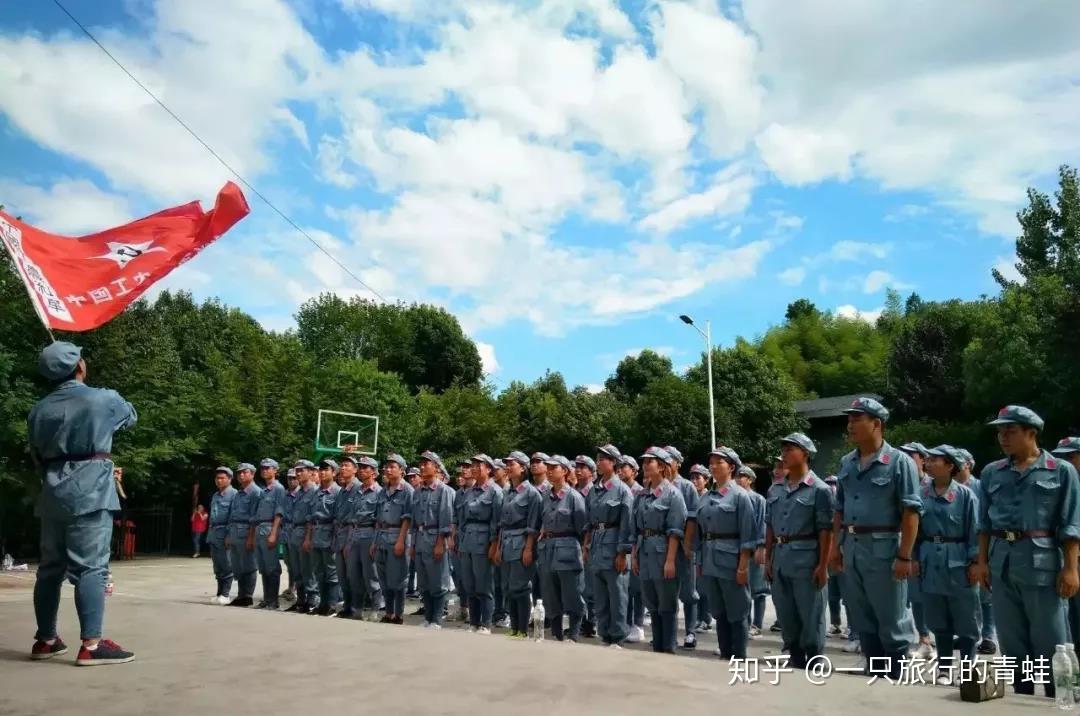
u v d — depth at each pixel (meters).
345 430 31.20
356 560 11.45
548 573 9.81
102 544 5.02
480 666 4.85
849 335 63.84
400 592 11.02
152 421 24.92
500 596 12.27
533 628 10.20
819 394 60.19
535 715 3.69
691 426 37.12
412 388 56.25
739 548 8.14
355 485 11.98
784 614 6.94
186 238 7.59
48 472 5.00
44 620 5.09
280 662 4.95
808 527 6.82
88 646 4.86
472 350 58.69
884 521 5.99
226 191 7.71
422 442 39.22
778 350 61.81
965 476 9.09
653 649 9.03
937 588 7.68
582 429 40.19
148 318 30.70
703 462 38.00
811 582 6.75
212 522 13.02
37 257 6.71
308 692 4.12
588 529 9.89
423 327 57.12
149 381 25.11
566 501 9.84
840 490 6.37
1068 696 4.20
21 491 21.31
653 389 38.59
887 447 6.18
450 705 3.86
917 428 30.33
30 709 3.75
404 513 10.97
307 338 53.22
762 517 10.13
